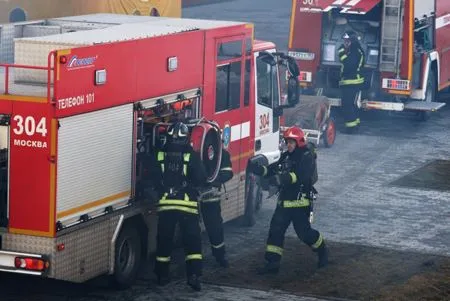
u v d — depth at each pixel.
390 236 22.75
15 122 16.20
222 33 20.95
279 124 24.36
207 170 18.78
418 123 36.84
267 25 57.94
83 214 16.88
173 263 20.25
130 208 18.11
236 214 22.27
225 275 19.52
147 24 21.03
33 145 16.16
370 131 35.12
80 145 16.62
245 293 18.42
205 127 18.61
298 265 20.31
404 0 33.56
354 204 25.55
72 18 22.36
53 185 16.16
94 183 17.06
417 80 35.12
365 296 18.50
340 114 35.34
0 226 16.53
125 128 17.78
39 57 17.55
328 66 35.22
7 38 20.50
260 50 22.95
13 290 18.25
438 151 32.28
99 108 16.98
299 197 19.58
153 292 18.34
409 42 33.75
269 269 19.58
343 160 30.55
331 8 33.62
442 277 19.86
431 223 24.03
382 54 34.06
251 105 22.58
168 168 18.39
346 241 22.19
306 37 35.25
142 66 18.09
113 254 17.67
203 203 19.67
